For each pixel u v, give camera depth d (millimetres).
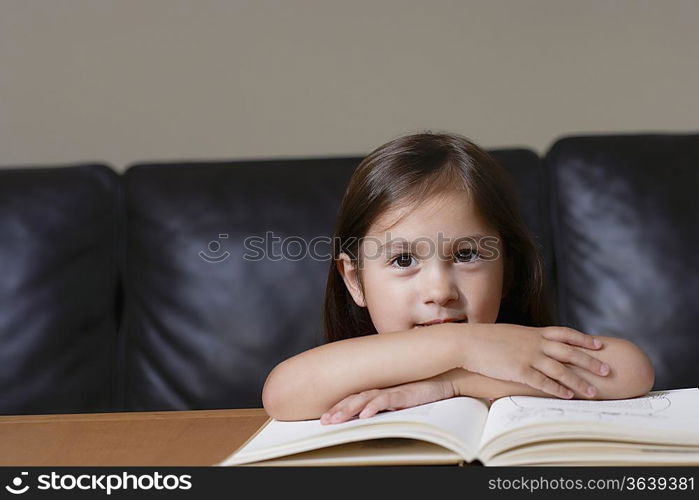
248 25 2521
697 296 1554
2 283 1604
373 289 1063
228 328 1579
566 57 2484
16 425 941
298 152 2537
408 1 2502
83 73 2545
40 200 1649
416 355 843
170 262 1610
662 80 2463
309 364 861
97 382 1616
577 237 1606
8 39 2547
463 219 1028
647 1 2459
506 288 1215
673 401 796
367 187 1074
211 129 2541
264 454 683
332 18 2514
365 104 2521
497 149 1681
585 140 1658
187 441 832
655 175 1606
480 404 793
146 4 2533
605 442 660
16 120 2549
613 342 875
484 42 2494
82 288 1629
